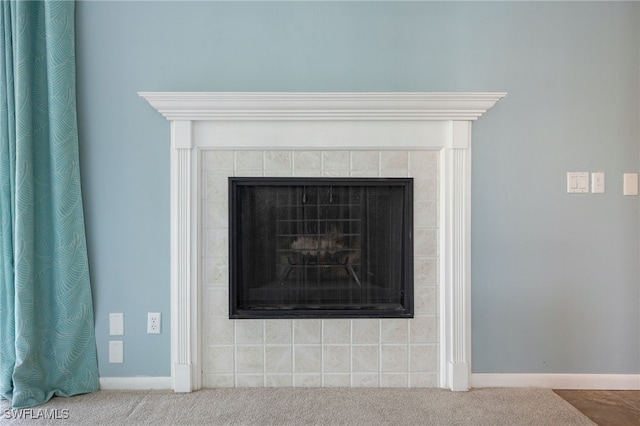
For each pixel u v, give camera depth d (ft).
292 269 6.51
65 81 6.12
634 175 6.48
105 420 5.49
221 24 6.37
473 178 6.46
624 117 6.47
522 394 6.23
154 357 6.46
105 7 6.34
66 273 6.17
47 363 6.16
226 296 6.46
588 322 6.52
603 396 6.27
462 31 6.43
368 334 6.49
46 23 6.05
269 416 5.60
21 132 5.90
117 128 6.38
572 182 6.46
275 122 6.34
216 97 6.04
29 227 5.96
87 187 6.37
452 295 6.38
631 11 6.44
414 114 6.23
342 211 6.53
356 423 5.44
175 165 6.31
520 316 6.51
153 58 6.36
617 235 6.51
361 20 6.41
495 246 6.49
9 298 6.03
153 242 6.43
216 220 6.44
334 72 6.41
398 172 6.46
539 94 6.45
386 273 6.53
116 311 6.42
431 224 6.48
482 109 6.20
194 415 5.62
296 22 6.39
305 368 6.49
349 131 6.37
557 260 6.51
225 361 6.46
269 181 6.40
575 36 6.44
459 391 6.33
